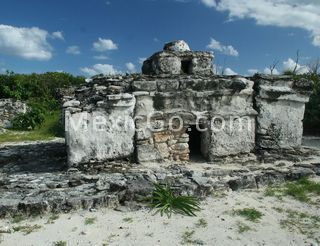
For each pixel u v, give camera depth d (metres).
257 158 9.05
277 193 6.93
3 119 21.38
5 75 27.95
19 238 5.30
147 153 8.53
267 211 6.16
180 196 6.43
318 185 7.16
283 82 9.30
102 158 8.27
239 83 8.83
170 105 8.65
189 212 6.05
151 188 6.54
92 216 5.96
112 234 5.38
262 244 5.12
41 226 5.64
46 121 21.58
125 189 6.58
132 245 5.07
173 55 9.84
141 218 5.89
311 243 5.12
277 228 5.58
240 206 6.32
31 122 19.23
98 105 8.16
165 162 8.66
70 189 6.82
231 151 8.99
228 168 8.29
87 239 5.25
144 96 8.47
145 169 8.08
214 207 6.30
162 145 8.65
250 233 5.41
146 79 8.62
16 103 22.00
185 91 8.62
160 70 9.83
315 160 9.12
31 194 6.54
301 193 6.82
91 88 9.02
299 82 9.39
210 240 5.21
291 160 9.05
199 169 8.17
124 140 8.41
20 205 6.02
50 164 9.17
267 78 9.19
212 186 6.91
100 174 7.80
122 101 8.24
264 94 9.15
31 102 25.89
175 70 9.89
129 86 8.59
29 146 12.23
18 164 9.37
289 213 6.08
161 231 5.47
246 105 9.18
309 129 15.97
